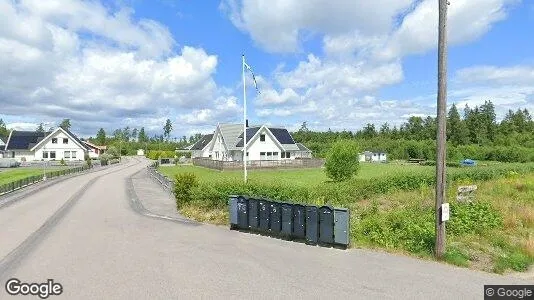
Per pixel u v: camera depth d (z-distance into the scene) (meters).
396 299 8.84
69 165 72.19
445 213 11.63
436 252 11.78
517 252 12.06
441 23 11.45
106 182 39.78
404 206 19.95
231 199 16.59
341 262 11.59
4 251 13.07
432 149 87.00
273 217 15.19
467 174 32.78
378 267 11.09
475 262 11.45
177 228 16.83
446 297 8.93
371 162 86.56
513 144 99.69
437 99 11.67
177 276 10.45
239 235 15.41
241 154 61.94
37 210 22.27
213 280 10.14
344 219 13.10
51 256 12.41
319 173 49.78
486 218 15.33
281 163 56.22
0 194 29.55
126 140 182.50
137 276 10.46
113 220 18.80
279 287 9.62
